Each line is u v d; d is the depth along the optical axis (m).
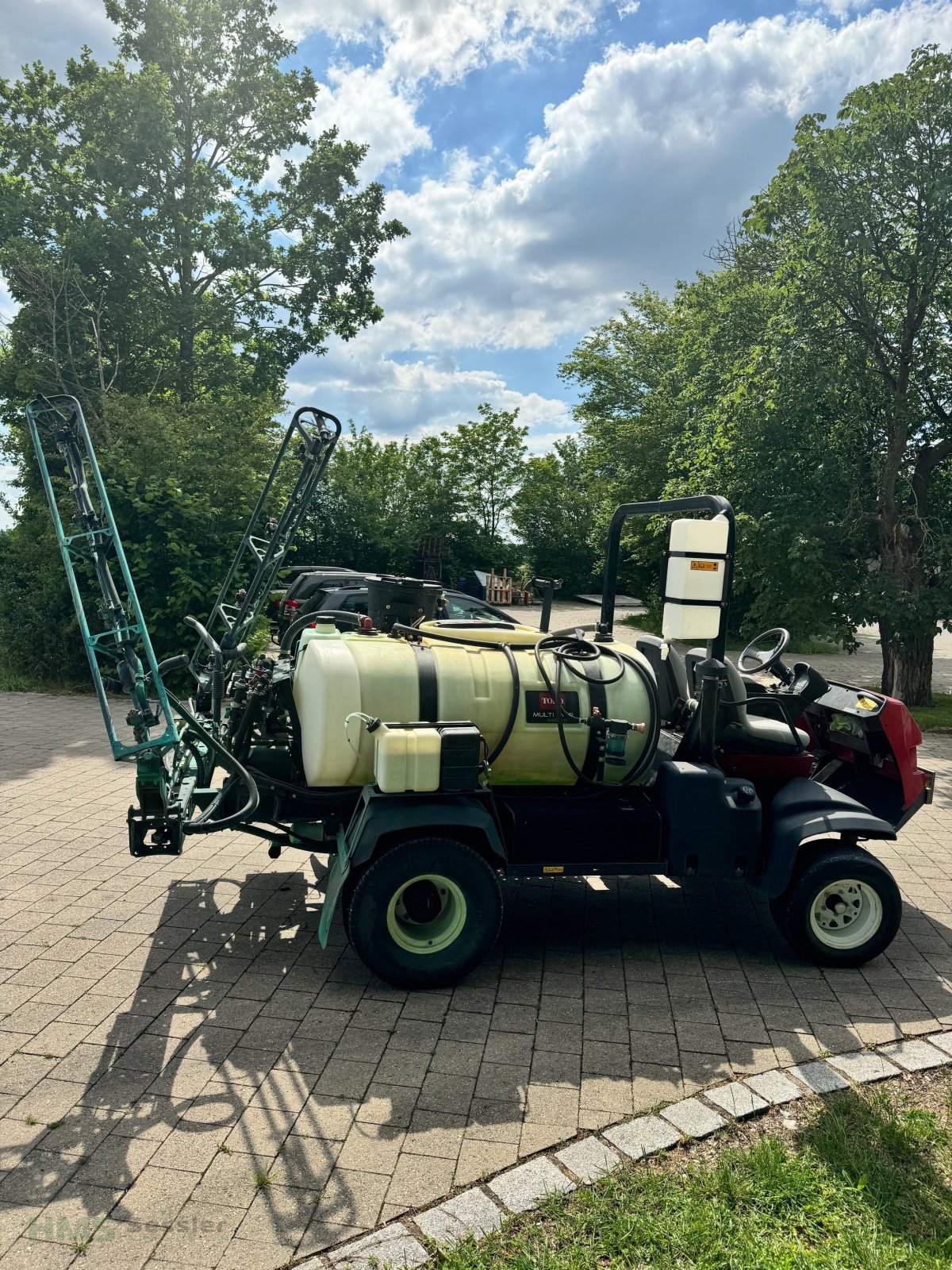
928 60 11.01
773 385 12.20
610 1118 3.16
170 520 11.50
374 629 4.78
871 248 11.24
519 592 35.44
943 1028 3.89
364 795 4.11
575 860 4.45
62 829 6.24
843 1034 3.80
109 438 12.54
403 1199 2.74
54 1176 2.81
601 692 4.50
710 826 4.44
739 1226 2.64
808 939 4.39
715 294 16.81
